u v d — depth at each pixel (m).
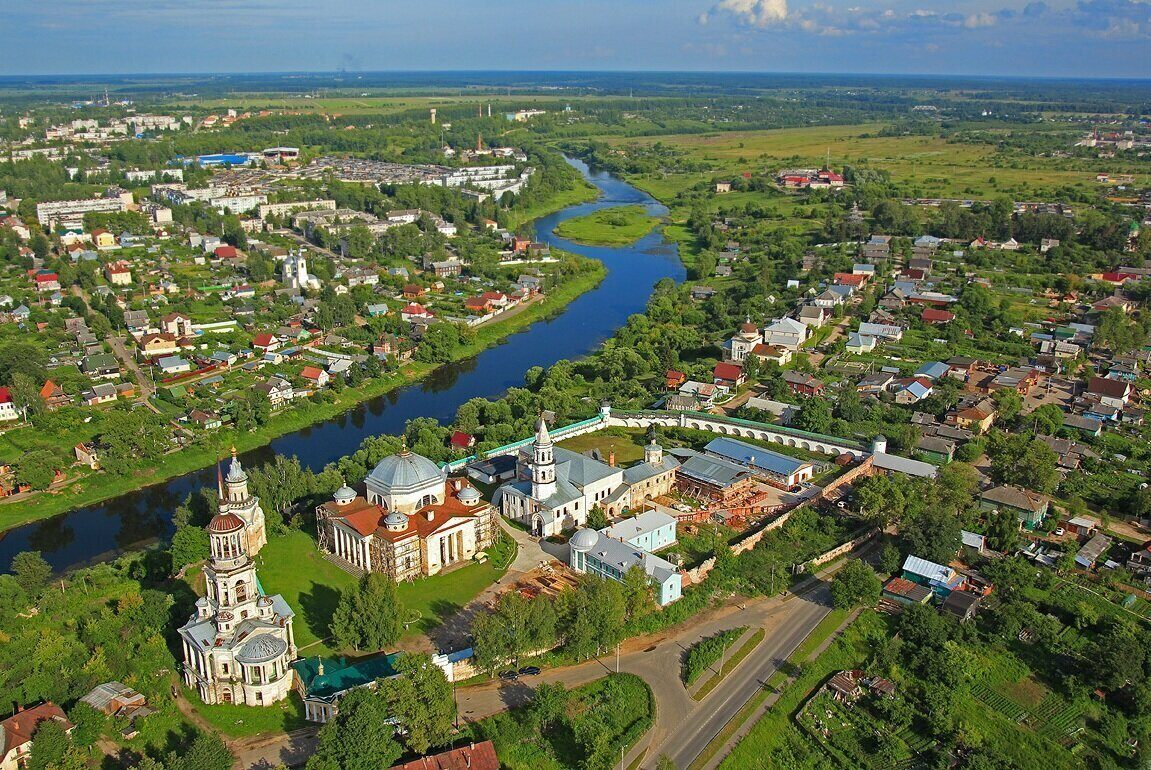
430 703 158.62
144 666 178.00
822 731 166.50
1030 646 189.75
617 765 156.50
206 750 149.12
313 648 186.12
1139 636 188.25
